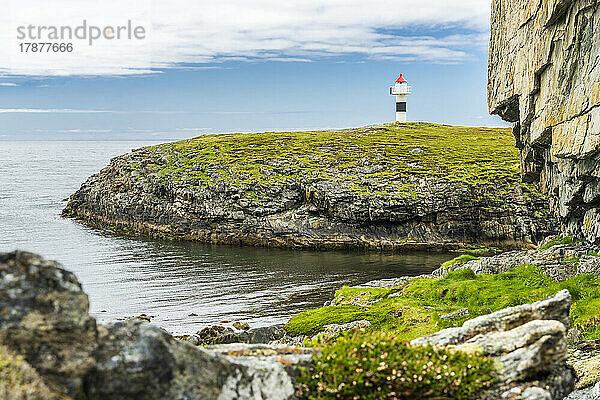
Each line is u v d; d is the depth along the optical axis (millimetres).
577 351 26469
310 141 155375
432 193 109688
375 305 45781
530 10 43625
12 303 8664
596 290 35531
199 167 134500
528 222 105250
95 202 137875
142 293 72688
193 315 61750
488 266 47719
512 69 51719
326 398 10297
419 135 168500
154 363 9156
